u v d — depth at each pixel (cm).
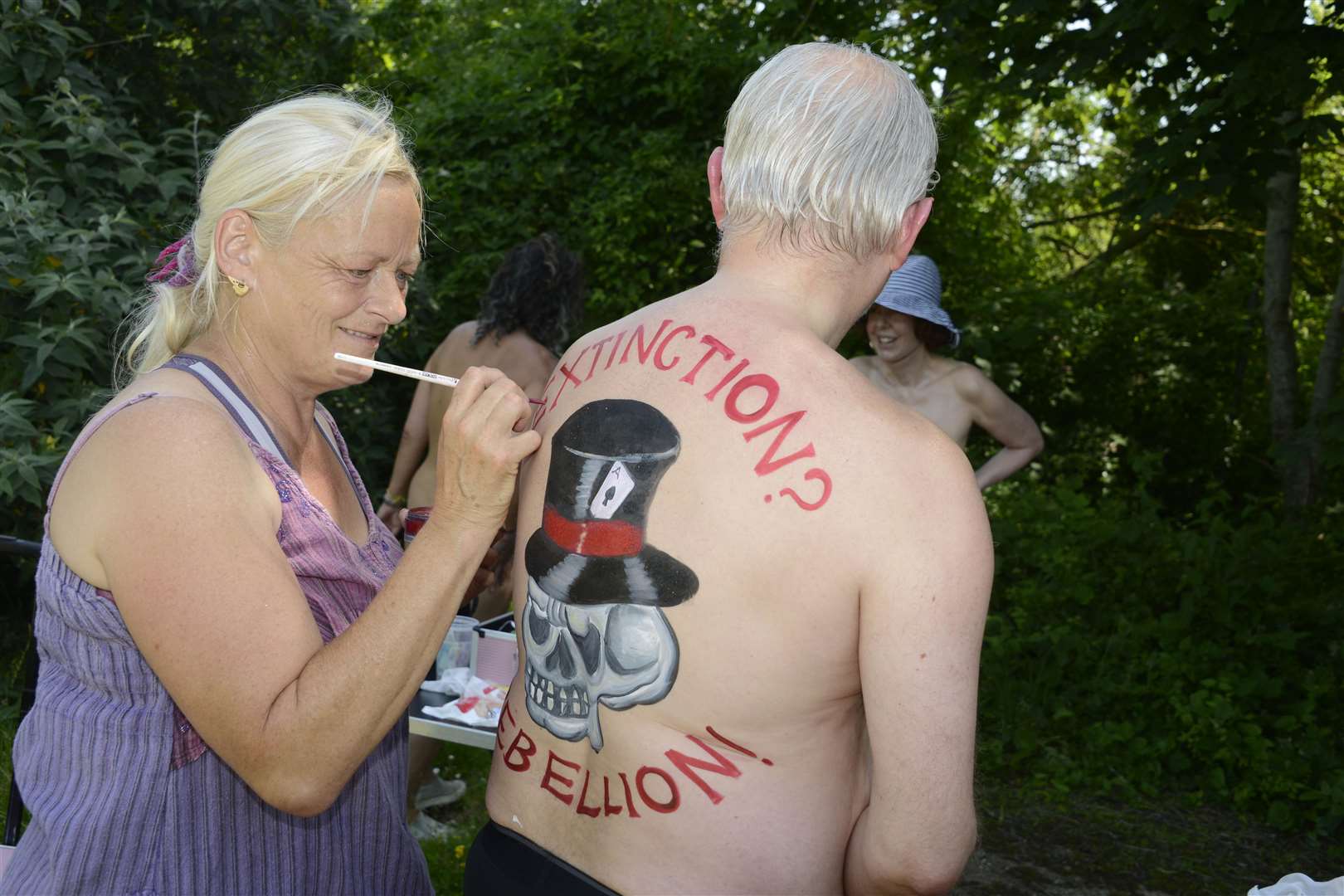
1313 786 369
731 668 107
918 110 118
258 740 102
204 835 116
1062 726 415
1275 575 444
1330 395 608
